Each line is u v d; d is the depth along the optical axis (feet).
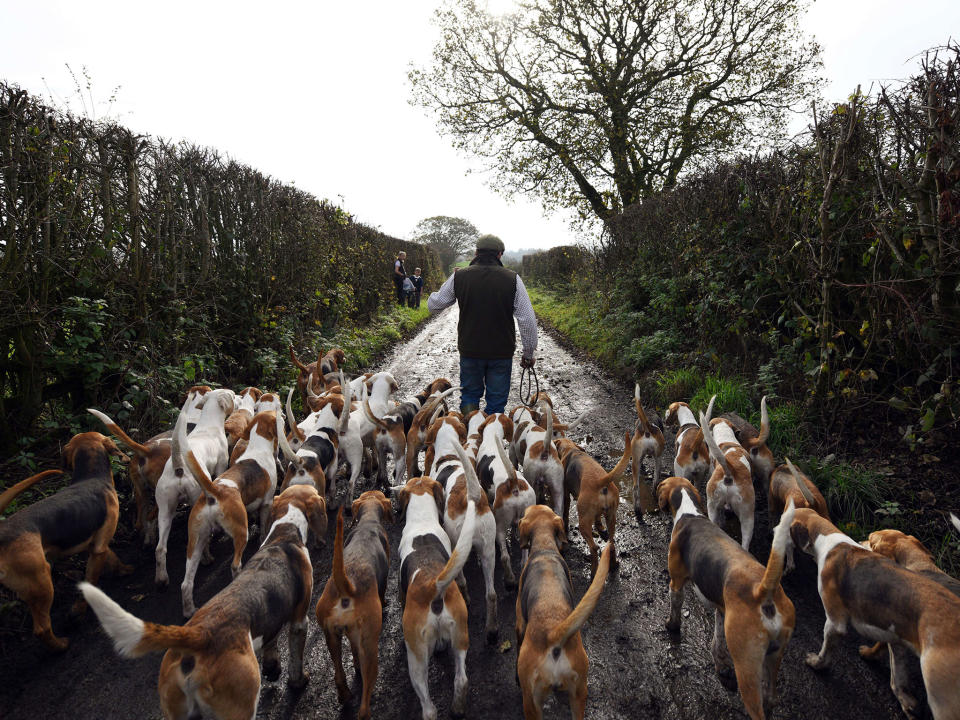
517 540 16.71
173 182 24.20
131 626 7.30
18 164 16.57
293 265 34.24
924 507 14.33
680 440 17.98
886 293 17.30
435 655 11.64
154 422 19.52
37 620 10.98
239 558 13.19
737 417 19.44
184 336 23.08
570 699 8.91
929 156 15.69
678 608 11.87
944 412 16.37
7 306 16.48
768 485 15.93
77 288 19.11
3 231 16.57
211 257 26.71
